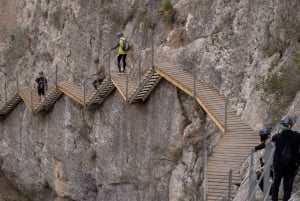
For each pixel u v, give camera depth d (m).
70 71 38.91
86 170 35.88
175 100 28.73
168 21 32.56
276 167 12.89
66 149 36.81
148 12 34.03
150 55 32.47
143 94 30.11
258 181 12.98
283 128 13.00
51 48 41.28
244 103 25.69
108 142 33.28
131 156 31.58
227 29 28.41
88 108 33.91
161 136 29.42
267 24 26.16
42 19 42.84
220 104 25.97
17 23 46.25
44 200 41.31
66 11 39.94
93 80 36.72
